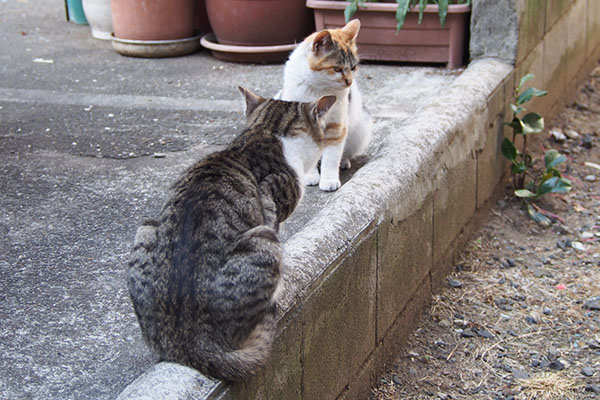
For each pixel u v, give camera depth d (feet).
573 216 10.66
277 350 6.66
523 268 9.70
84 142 9.61
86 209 8.34
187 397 5.58
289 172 7.09
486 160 10.09
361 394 7.88
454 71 11.34
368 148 9.33
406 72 11.35
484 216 10.34
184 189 6.61
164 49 12.10
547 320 8.94
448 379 8.27
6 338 6.88
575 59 13.34
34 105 10.55
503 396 8.10
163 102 10.63
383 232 7.81
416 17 11.28
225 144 9.56
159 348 6.09
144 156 9.31
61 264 7.63
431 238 8.83
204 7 12.72
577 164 11.71
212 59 12.12
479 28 10.67
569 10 12.56
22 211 8.30
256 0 11.53
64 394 6.35
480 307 9.08
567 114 12.96
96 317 7.08
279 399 6.75
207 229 6.15
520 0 10.46
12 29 13.51
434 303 9.06
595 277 9.55
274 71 11.60
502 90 10.32
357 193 7.75
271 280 6.17
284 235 7.83
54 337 6.89
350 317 7.51
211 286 5.92
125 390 5.65
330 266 7.14
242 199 6.61
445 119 9.05
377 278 7.84
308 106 7.34
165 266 6.05
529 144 11.63
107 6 12.72
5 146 9.49
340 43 8.58
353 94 8.80
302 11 11.76
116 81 11.30
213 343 5.92
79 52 12.44
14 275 7.48
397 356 8.45
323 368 7.23
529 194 10.44
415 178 8.31
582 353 8.54
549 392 8.12
